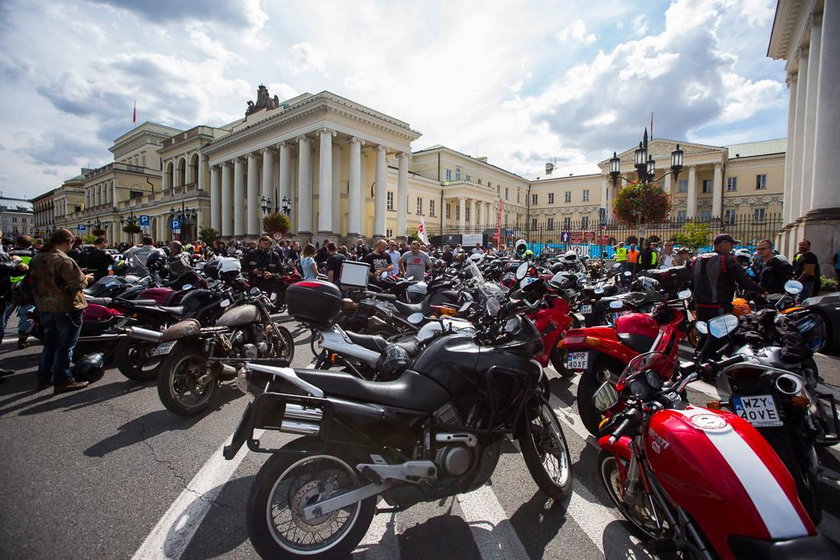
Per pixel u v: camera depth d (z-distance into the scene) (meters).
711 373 2.71
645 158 18.28
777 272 8.10
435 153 57.47
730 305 5.94
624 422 2.44
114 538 2.63
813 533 1.75
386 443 2.55
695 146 51.19
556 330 5.18
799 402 2.64
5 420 4.41
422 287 7.24
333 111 33.78
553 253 18.86
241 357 4.91
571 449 3.96
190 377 4.62
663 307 4.20
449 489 2.57
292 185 39.72
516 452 3.88
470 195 53.66
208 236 40.19
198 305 5.50
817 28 13.98
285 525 2.56
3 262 6.29
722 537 1.87
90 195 76.69
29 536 2.63
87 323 5.94
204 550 2.55
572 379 5.93
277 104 46.62
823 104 11.23
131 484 3.24
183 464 3.55
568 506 3.04
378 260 11.51
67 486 3.20
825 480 3.31
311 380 2.40
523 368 2.89
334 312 3.46
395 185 46.69
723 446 2.00
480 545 2.62
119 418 4.48
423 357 2.76
